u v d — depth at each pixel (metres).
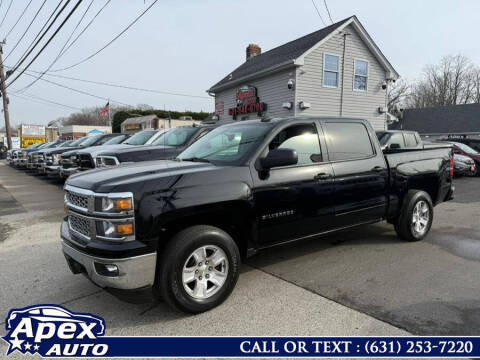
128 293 2.84
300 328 2.83
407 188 4.83
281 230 3.60
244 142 3.69
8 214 7.36
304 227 3.79
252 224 3.36
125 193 2.74
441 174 5.34
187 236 2.94
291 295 3.40
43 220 6.79
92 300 3.39
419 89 48.00
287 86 15.12
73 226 3.24
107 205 2.74
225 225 3.38
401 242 5.05
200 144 4.33
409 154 4.95
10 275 4.02
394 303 3.19
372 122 17.25
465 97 45.75
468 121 25.42
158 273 2.91
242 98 17.94
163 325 2.92
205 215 3.20
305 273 3.94
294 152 3.22
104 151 7.36
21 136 31.77
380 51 16.58
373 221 4.54
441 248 4.77
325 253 4.61
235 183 3.23
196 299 3.02
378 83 17.12
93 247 2.77
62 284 3.76
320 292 3.45
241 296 3.39
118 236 2.72
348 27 15.81
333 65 15.62
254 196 3.35
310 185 3.76
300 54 14.59
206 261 3.09
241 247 3.52
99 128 59.47
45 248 5.03
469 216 6.85
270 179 3.48
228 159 3.55
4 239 5.52
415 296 3.33
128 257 2.70
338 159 4.10
